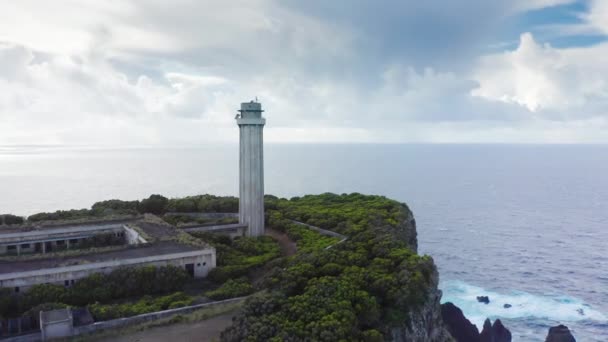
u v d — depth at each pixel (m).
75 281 72.81
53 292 67.81
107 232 101.12
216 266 85.38
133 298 72.38
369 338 56.88
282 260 85.56
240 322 58.06
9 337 58.44
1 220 111.25
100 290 70.38
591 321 141.62
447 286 175.25
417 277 70.81
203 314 66.50
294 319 57.66
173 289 76.00
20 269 71.25
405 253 79.25
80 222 104.12
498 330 125.94
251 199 109.12
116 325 62.69
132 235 96.75
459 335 123.81
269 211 126.81
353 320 58.16
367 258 80.06
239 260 89.12
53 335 59.34
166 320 64.50
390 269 75.38
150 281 74.56
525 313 148.00
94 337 60.12
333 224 110.50
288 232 109.06
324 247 92.12
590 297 162.38
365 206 128.12
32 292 67.06
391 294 67.38
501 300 159.50
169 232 96.19
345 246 85.94
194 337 60.44
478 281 181.12
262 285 73.31
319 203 137.12
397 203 131.88
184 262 81.62
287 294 65.94
